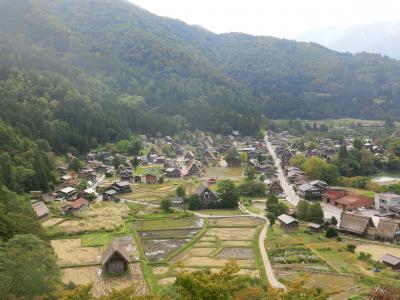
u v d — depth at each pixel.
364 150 192.12
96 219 104.12
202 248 85.50
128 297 38.22
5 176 116.56
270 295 39.00
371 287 63.12
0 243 53.59
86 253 81.94
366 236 92.75
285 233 95.00
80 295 40.62
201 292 35.84
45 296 47.22
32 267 45.97
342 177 153.25
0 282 43.66
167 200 117.12
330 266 73.44
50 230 94.69
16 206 80.44
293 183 151.62
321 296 38.25
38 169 131.62
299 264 74.88
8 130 146.38
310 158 161.75
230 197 119.88
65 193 126.75
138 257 79.62
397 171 178.62
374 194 131.12
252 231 96.88
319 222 101.69
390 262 73.38
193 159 189.75
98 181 157.88
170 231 97.88
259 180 153.88
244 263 76.12
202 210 118.50
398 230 90.56
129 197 133.50
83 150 192.12
